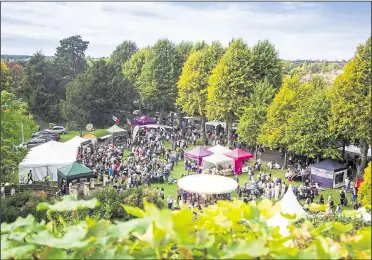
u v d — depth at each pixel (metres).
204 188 21.70
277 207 2.76
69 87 59.97
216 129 56.34
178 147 43.84
